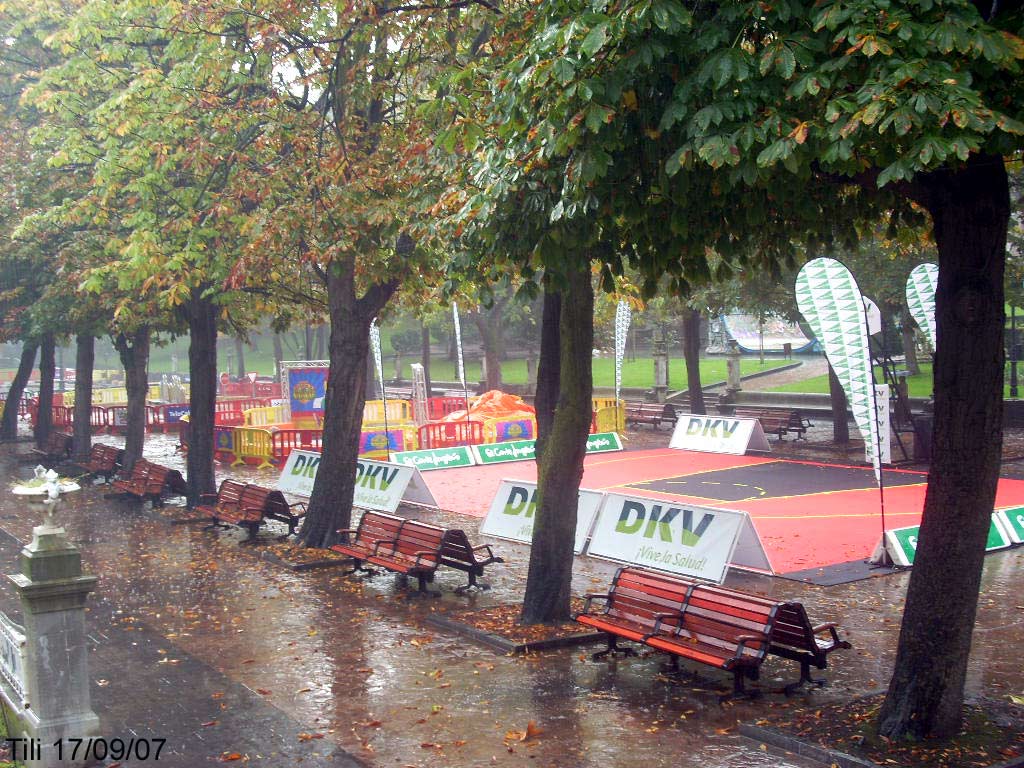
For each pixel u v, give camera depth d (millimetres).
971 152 7055
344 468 16375
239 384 54594
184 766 7527
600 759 7473
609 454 28781
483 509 20188
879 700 8258
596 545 15109
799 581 13477
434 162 12305
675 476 23906
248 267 15102
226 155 16156
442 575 14352
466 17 12836
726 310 30375
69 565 7746
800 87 6645
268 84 15734
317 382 35125
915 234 9914
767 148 6602
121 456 25781
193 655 10539
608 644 10359
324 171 14430
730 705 8617
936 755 7074
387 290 16328
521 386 50875
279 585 13836
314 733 8141
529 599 11477
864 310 14680
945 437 7340
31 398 48844
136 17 16719
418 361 72938
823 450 27672
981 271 7215
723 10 7078
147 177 15906
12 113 26984
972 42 6199
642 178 8281
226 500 18547
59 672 7652
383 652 10508
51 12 20828
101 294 20609
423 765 7438
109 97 17938
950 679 7352
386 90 14969
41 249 23266
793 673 9547
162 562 15617
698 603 9445
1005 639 10562
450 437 29422
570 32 7051
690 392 32969
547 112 8070
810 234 9852
